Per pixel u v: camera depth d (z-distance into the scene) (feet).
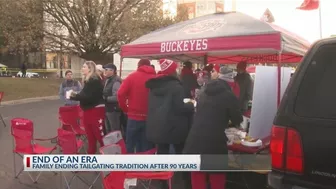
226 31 17.81
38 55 152.76
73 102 27.89
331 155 8.52
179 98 15.44
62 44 89.10
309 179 8.87
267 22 18.80
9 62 168.66
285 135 9.25
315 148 8.76
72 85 28.30
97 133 19.10
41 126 35.17
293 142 9.11
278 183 9.34
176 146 16.69
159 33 22.41
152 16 87.25
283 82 17.12
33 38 87.56
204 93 13.50
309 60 9.29
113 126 22.09
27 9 84.43
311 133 8.84
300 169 8.99
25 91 76.74
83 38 85.66
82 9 82.89
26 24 87.30
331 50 8.98
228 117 13.16
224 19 19.74
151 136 15.87
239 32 17.07
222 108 12.94
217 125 12.96
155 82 15.87
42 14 86.48
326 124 8.63
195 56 30.71
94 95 18.69
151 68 18.39
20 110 50.01
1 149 23.43
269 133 16.16
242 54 27.45
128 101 18.25
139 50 21.54
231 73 13.89
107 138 14.19
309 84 9.14
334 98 8.71
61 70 131.03
